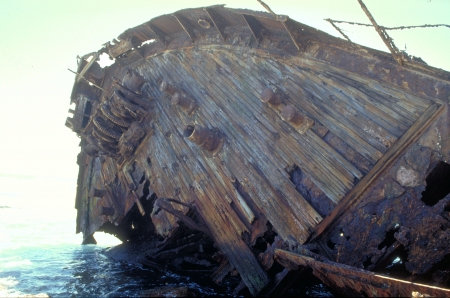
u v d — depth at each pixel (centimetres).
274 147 758
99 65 1444
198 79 1026
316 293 855
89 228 1467
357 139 632
